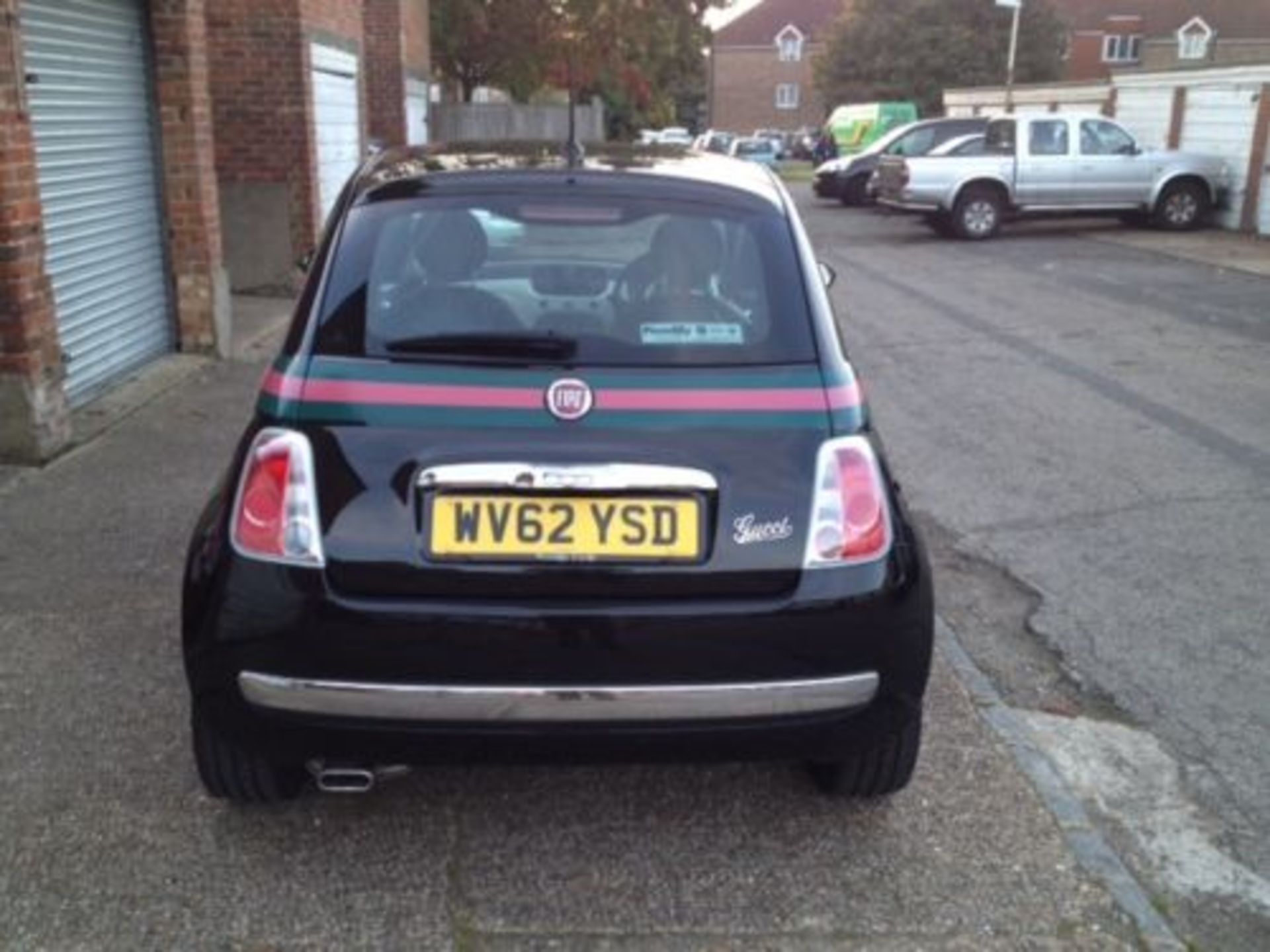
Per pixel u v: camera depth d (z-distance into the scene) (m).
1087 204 20.61
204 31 9.45
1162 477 6.97
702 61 36.41
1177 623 5.00
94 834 3.30
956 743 3.90
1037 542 5.91
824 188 28.23
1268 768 3.91
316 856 3.24
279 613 2.86
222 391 8.39
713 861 3.27
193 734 3.23
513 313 3.11
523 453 2.88
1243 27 66.62
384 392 2.96
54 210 7.36
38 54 7.13
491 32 29.34
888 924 3.05
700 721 2.91
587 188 3.39
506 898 3.10
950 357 10.48
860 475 3.01
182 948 2.88
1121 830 3.54
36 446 6.46
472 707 2.86
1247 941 3.08
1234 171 20.84
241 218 13.10
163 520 5.70
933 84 54.28
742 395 3.02
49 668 4.22
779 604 2.91
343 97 15.11
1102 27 66.75
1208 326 12.05
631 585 2.89
